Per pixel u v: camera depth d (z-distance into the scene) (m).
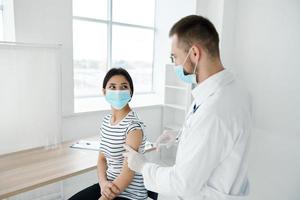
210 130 0.91
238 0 3.36
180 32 0.99
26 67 2.21
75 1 3.45
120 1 3.89
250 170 3.06
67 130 2.77
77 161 1.87
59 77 2.44
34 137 2.32
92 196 1.60
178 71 1.09
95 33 3.72
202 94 1.02
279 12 2.97
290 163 2.87
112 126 1.53
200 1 3.45
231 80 1.01
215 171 0.99
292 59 2.90
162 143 1.51
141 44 4.25
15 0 2.24
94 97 3.78
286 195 2.77
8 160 1.89
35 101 2.30
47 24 2.47
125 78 1.59
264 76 3.17
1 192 1.40
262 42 3.16
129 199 1.47
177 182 0.94
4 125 2.14
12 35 2.33
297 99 2.88
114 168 1.54
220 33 3.30
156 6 4.24
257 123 3.26
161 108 3.83
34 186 1.49
